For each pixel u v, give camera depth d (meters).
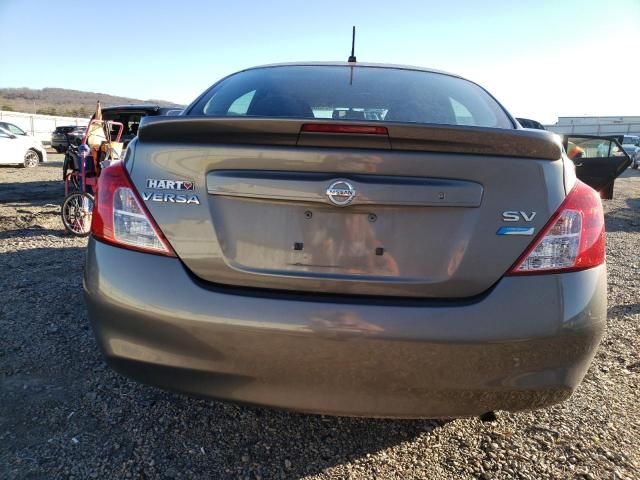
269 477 1.96
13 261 4.88
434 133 1.60
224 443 2.15
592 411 2.45
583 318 1.63
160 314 1.67
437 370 1.60
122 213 1.75
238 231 1.68
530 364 1.61
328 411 1.66
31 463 1.99
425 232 1.64
